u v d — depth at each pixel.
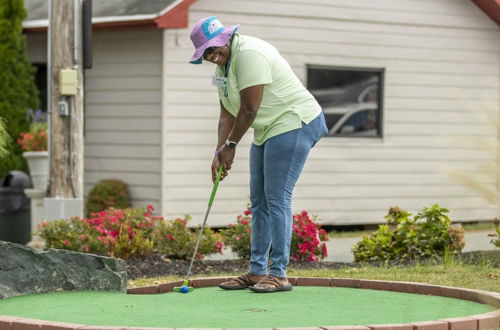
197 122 13.60
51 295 6.64
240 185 13.84
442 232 9.16
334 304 6.10
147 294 6.88
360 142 14.73
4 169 13.74
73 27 10.84
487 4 15.34
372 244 9.42
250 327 5.21
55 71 10.88
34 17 14.48
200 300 6.27
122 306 6.03
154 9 13.06
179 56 13.45
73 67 10.85
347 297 6.45
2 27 13.89
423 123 15.19
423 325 5.12
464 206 15.48
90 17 10.91
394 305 6.07
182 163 13.52
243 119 6.46
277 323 5.35
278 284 6.70
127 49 13.76
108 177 14.02
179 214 13.49
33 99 14.36
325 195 14.45
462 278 7.46
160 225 9.51
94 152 14.17
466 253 9.40
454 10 15.39
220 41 6.43
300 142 6.55
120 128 13.87
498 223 9.21
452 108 15.39
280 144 6.52
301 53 14.23
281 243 6.66
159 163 13.41
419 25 15.12
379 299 6.36
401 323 5.21
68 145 10.88
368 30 14.74
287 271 8.23
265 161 6.60
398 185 15.00
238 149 13.83
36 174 12.53
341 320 5.46
